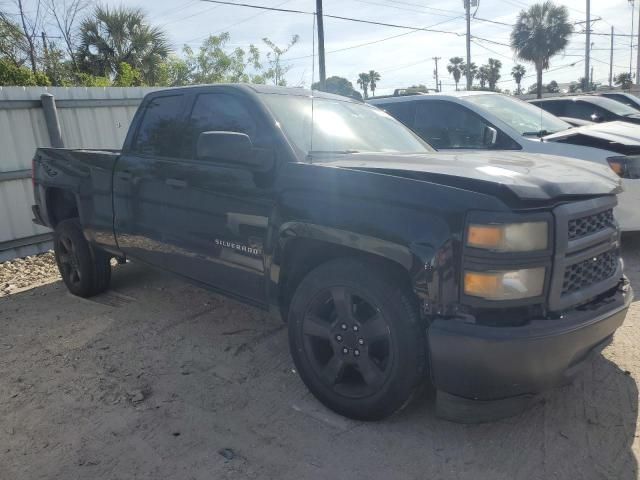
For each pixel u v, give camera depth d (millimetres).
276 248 3111
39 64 17156
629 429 2822
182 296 5062
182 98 4035
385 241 2600
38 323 4555
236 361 3740
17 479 2568
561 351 2469
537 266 2424
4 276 6445
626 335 3922
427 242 2479
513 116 6555
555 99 9836
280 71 21250
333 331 2912
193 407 3166
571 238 2576
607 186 2865
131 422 3025
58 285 5707
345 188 2801
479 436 2818
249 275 3412
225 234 3484
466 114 6453
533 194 2420
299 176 3025
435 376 2561
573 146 5660
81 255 4934
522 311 2455
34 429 2984
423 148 4125
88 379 3537
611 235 2875
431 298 2482
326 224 2822
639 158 5398
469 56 29172
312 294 2977
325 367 2994
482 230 2379
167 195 3895
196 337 4145
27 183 7430
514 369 2416
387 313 2658
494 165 2869
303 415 3051
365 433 2861
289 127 3383
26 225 7445
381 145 3832
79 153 4820
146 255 4242
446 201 2480
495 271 2377
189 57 24109
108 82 17250
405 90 8156
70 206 5266
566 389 3230
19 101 7320
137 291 5246
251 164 3115
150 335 4203
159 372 3607
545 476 2500
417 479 2516
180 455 2727
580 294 2635
